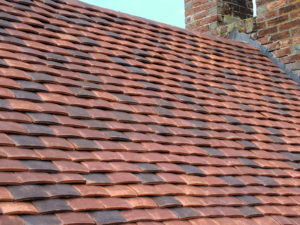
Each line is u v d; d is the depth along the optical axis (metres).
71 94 3.82
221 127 4.73
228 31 7.22
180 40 6.13
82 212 2.78
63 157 3.11
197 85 5.29
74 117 3.59
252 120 5.22
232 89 5.65
